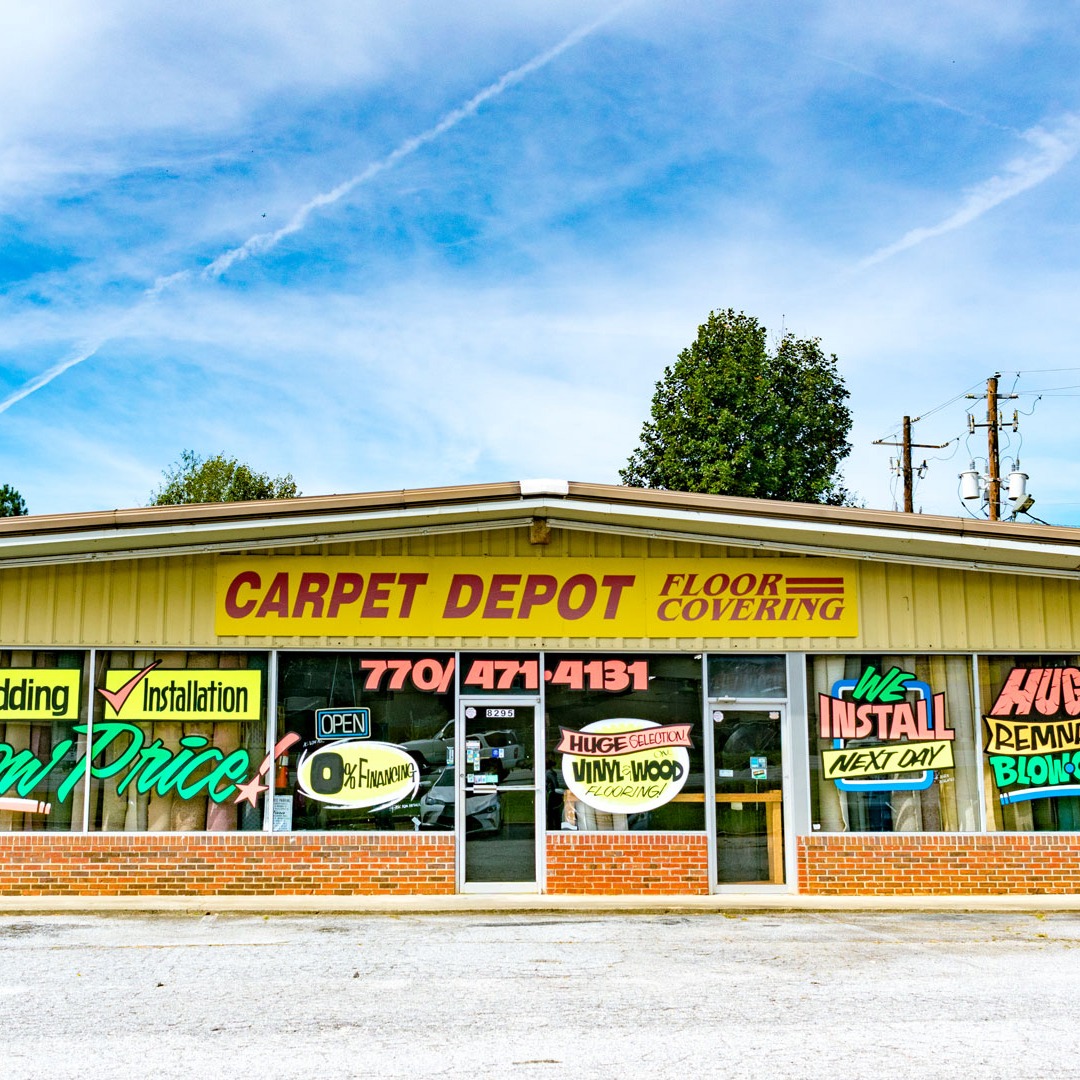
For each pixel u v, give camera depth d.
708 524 12.45
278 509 11.91
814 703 13.17
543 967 8.89
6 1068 6.16
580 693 13.00
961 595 13.34
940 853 12.95
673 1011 7.44
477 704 12.93
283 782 12.70
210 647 12.78
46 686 12.69
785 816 12.98
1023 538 12.23
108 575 12.84
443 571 13.01
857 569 13.30
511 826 12.80
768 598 13.18
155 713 12.73
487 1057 6.38
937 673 13.28
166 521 11.87
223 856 12.54
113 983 8.30
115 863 12.49
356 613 12.91
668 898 12.53
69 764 12.63
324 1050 6.52
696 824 12.88
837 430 36.25
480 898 12.39
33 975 8.58
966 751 13.19
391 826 12.72
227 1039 6.76
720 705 13.11
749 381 35.19
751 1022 7.15
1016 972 8.74
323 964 9.00
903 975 8.62
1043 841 13.02
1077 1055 6.41
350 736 12.80
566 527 13.05
